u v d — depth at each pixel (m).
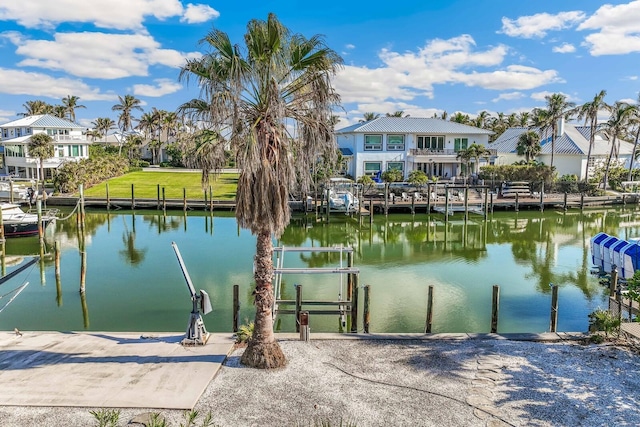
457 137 52.75
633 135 60.28
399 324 15.49
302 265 23.73
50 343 11.70
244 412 8.41
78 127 61.12
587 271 22.61
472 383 9.59
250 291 19.09
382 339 11.98
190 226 35.34
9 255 25.70
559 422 8.16
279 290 18.11
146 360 10.55
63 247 27.94
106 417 6.84
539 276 21.70
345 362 10.59
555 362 10.54
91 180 51.19
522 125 86.69
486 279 21.17
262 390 9.23
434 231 34.16
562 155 54.25
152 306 17.31
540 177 48.78
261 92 9.31
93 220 38.06
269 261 10.15
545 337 12.04
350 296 17.41
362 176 47.41
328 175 36.19
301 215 39.38
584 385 9.45
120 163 60.53
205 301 11.62
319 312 14.75
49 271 22.33
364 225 36.09
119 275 21.66
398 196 42.91
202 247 28.00
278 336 12.20
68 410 8.35
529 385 9.48
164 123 82.31
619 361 10.54
